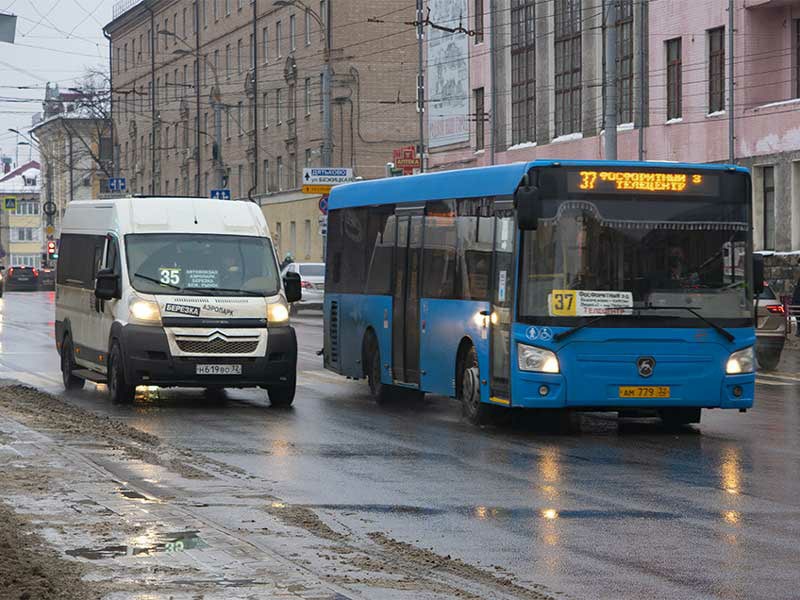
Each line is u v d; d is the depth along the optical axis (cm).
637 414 2172
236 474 1598
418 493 1467
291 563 1019
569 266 1958
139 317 2342
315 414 2312
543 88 6181
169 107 11806
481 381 2089
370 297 2555
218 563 1012
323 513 1341
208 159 10950
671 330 1970
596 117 5775
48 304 7619
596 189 1969
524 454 1795
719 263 1998
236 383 2353
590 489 1497
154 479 1517
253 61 9975
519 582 1037
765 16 4919
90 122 13962
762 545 1184
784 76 4916
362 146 8862
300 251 9369
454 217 2217
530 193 1922
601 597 991
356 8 8819
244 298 2386
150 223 2455
